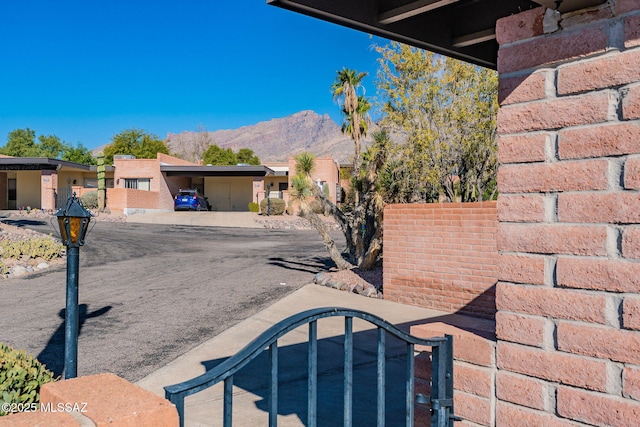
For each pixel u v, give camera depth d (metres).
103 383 1.73
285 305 10.55
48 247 16.77
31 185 43.31
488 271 9.60
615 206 2.04
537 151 2.29
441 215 10.26
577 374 2.13
